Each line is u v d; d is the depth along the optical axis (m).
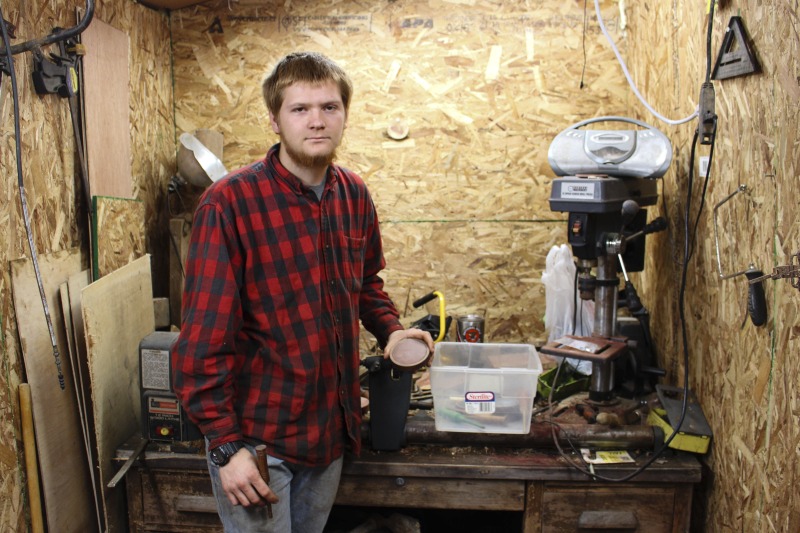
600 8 2.67
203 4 2.71
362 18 2.70
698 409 2.04
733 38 1.73
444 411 1.93
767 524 1.57
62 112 1.99
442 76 2.71
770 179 1.55
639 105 2.61
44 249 1.89
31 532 1.78
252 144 2.77
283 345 1.53
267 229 1.50
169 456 1.91
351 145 2.76
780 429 1.51
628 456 1.91
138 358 2.05
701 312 2.03
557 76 2.70
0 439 1.67
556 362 2.40
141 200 2.50
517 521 2.31
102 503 2.01
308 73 1.46
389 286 2.82
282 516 1.59
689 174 1.92
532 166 2.73
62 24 1.97
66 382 1.93
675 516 1.88
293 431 1.56
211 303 1.43
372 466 1.88
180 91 2.77
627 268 2.26
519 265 2.78
